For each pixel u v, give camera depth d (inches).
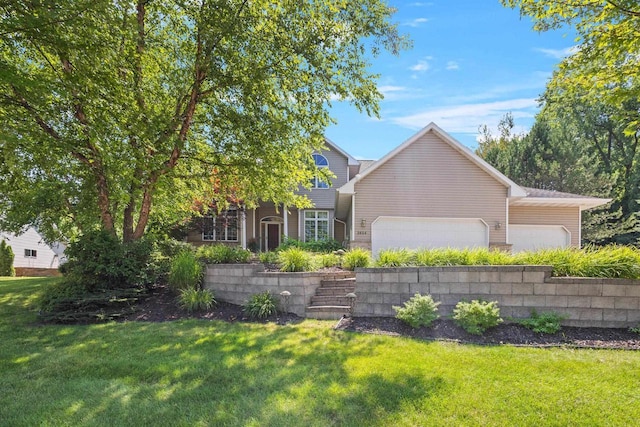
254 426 108.3
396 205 512.4
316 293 275.3
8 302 301.4
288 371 149.8
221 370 153.1
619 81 227.8
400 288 237.9
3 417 116.6
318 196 745.0
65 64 282.8
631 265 211.3
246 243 767.1
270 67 313.4
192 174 395.2
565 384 133.5
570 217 554.3
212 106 348.2
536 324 198.5
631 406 117.6
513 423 108.3
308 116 342.3
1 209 352.5
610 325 203.3
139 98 308.5
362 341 190.2
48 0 201.9
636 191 810.2
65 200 346.3
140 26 296.5
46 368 159.6
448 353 168.1
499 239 505.7
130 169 292.7
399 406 118.6
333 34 306.3
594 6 208.4
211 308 273.0
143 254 300.7
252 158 344.5
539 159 781.9
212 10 288.5
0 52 261.0
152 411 119.3
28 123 254.5
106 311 259.1
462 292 227.3
